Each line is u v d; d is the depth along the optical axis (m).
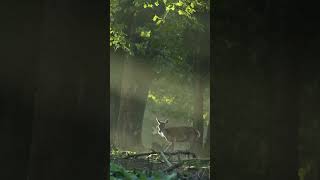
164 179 12.27
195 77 44.91
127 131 44.62
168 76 45.62
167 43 43.59
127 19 42.62
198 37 43.66
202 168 14.96
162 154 16.70
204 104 48.22
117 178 10.81
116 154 23.50
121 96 45.12
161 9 42.53
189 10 38.28
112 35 40.34
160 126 36.66
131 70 44.75
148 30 42.50
